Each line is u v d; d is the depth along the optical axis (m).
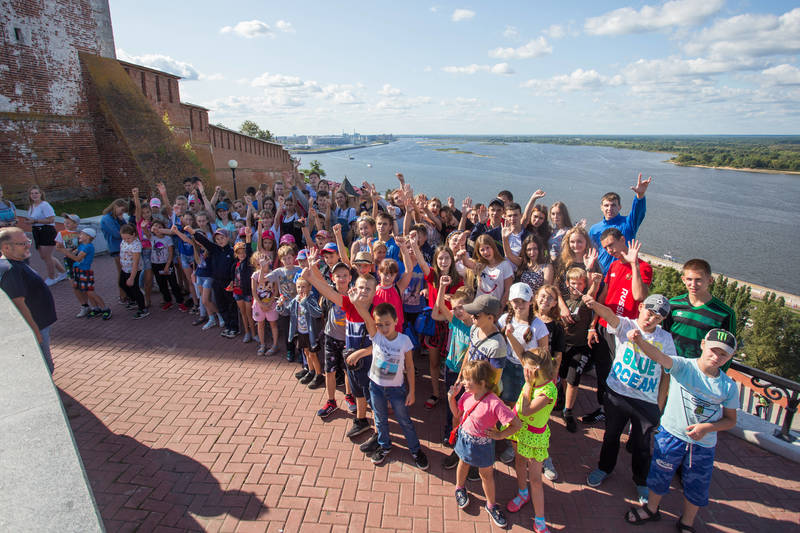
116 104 15.67
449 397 3.85
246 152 27.70
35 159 14.06
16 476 1.60
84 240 7.13
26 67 13.73
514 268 5.29
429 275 5.03
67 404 4.92
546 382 3.20
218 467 3.98
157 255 7.53
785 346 42.34
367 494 3.73
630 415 3.64
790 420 4.22
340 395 5.24
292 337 5.65
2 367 2.27
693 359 3.22
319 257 5.61
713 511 3.62
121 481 3.78
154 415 4.75
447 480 3.93
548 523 3.49
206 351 6.30
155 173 15.91
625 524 3.49
